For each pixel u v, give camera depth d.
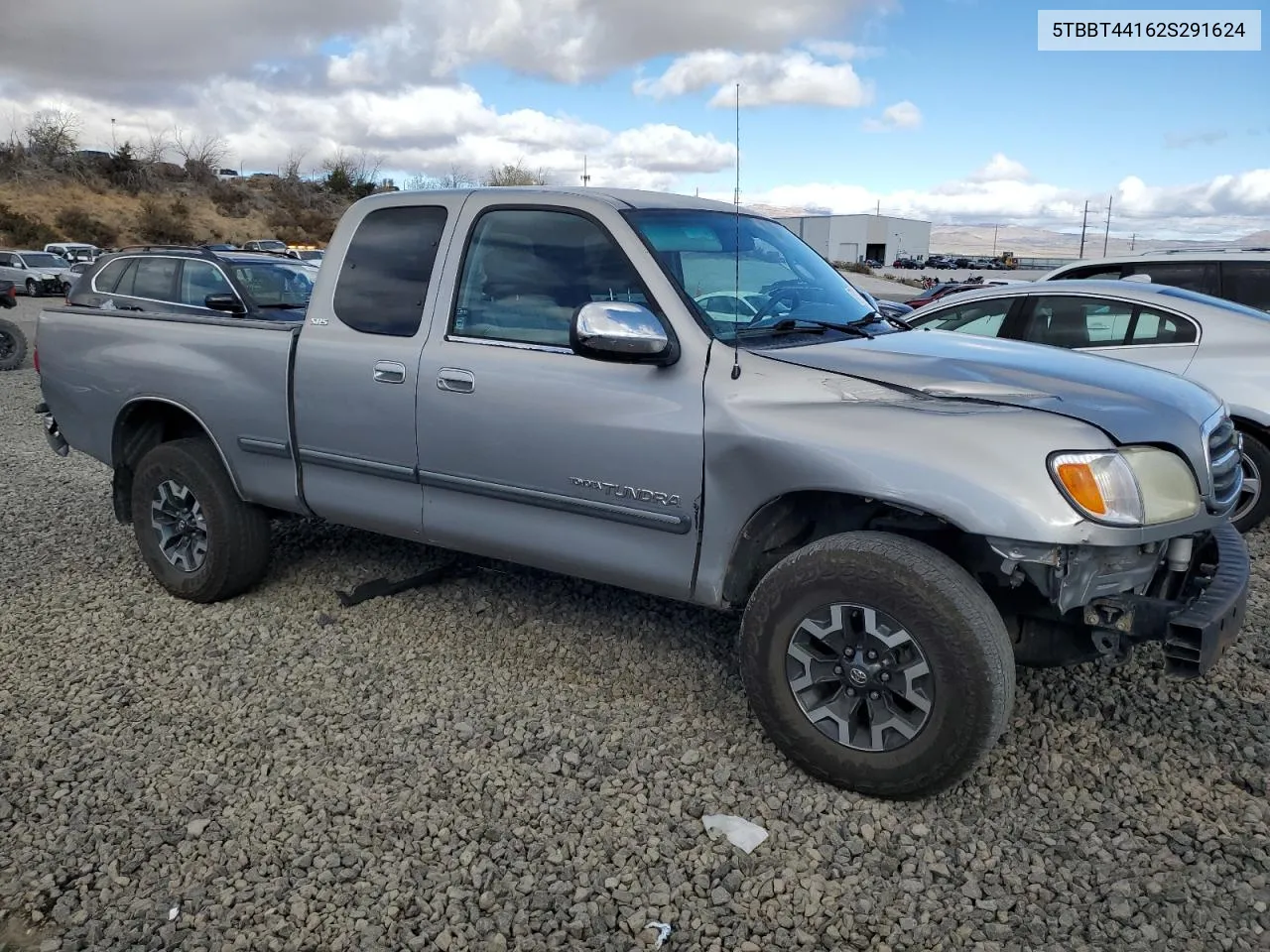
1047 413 3.01
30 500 6.99
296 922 2.70
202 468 4.74
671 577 3.53
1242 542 3.40
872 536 3.12
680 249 3.68
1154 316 6.45
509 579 5.16
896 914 2.69
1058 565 2.91
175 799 3.26
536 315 3.77
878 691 3.11
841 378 3.25
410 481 4.13
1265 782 3.24
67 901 2.77
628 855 2.95
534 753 3.52
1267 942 2.55
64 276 31.44
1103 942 2.57
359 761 3.48
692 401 3.36
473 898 2.78
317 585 5.13
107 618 4.77
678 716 3.75
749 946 2.59
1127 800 3.17
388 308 4.16
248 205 69.06
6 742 3.63
